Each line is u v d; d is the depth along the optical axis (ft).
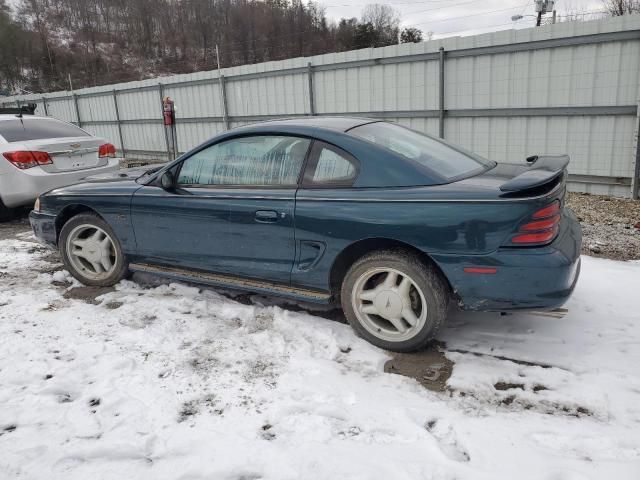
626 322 11.03
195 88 42.68
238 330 11.14
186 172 12.16
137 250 13.06
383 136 10.96
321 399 8.50
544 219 8.72
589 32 23.38
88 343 10.56
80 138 22.17
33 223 14.71
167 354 10.07
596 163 24.86
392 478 6.67
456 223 9.01
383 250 9.95
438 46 28.09
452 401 8.47
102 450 7.30
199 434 7.65
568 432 7.57
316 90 34.63
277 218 10.62
